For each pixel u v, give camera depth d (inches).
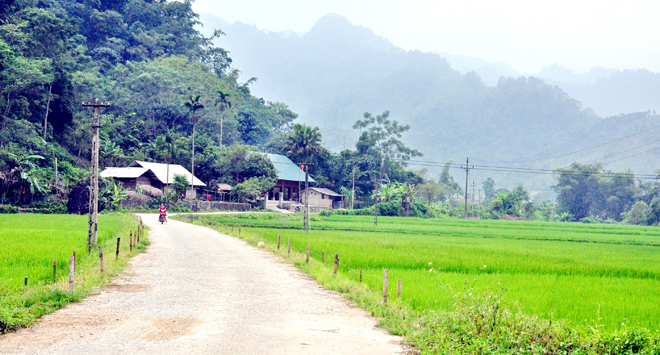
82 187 2309.3
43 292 534.9
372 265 908.0
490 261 998.4
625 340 385.1
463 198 7234.3
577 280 824.3
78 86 3351.4
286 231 1815.9
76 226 1408.7
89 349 374.0
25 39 2755.9
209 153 3789.4
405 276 782.5
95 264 756.0
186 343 394.9
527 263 995.9
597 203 5556.1
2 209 2142.0
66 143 3287.4
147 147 3838.6
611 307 610.5
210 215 2669.8
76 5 4891.7
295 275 792.9
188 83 4559.5
